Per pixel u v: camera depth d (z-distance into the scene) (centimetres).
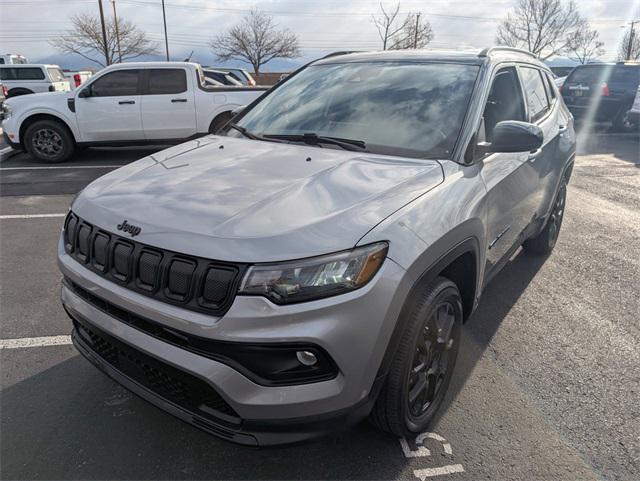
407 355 209
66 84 2172
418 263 200
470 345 327
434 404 250
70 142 886
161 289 188
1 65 1972
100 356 228
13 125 861
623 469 229
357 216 196
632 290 413
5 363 294
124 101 887
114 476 216
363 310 182
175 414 198
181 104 911
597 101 1384
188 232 187
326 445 237
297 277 175
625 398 278
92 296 217
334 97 318
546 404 271
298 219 190
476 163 266
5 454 226
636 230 566
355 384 187
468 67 306
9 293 381
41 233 514
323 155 261
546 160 382
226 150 280
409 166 245
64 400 263
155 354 189
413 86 303
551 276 438
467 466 227
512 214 320
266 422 180
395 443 239
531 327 351
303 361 179
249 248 177
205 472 220
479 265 266
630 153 1069
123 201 217
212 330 175
